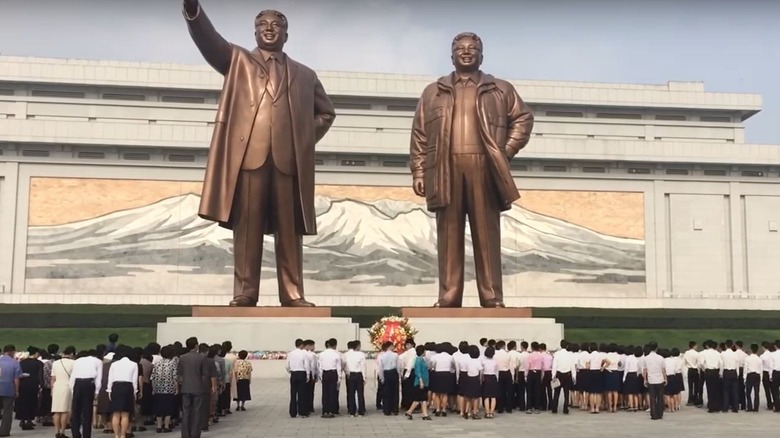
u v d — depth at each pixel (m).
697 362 16.05
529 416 14.08
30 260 39.94
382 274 41.97
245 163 19.53
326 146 41.97
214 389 12.17
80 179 40.91
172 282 40.53
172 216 41.12
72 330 31.44
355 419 13.41
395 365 14.03
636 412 14.83
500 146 21.16
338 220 42.19
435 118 21.50
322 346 20.77
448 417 13.71
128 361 10.97
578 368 14.86
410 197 42.94
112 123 40.84
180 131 41.16
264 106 19.62
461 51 21.39
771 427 12.66
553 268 43.12
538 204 43.75
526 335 21.23
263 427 12.36
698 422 13.33
